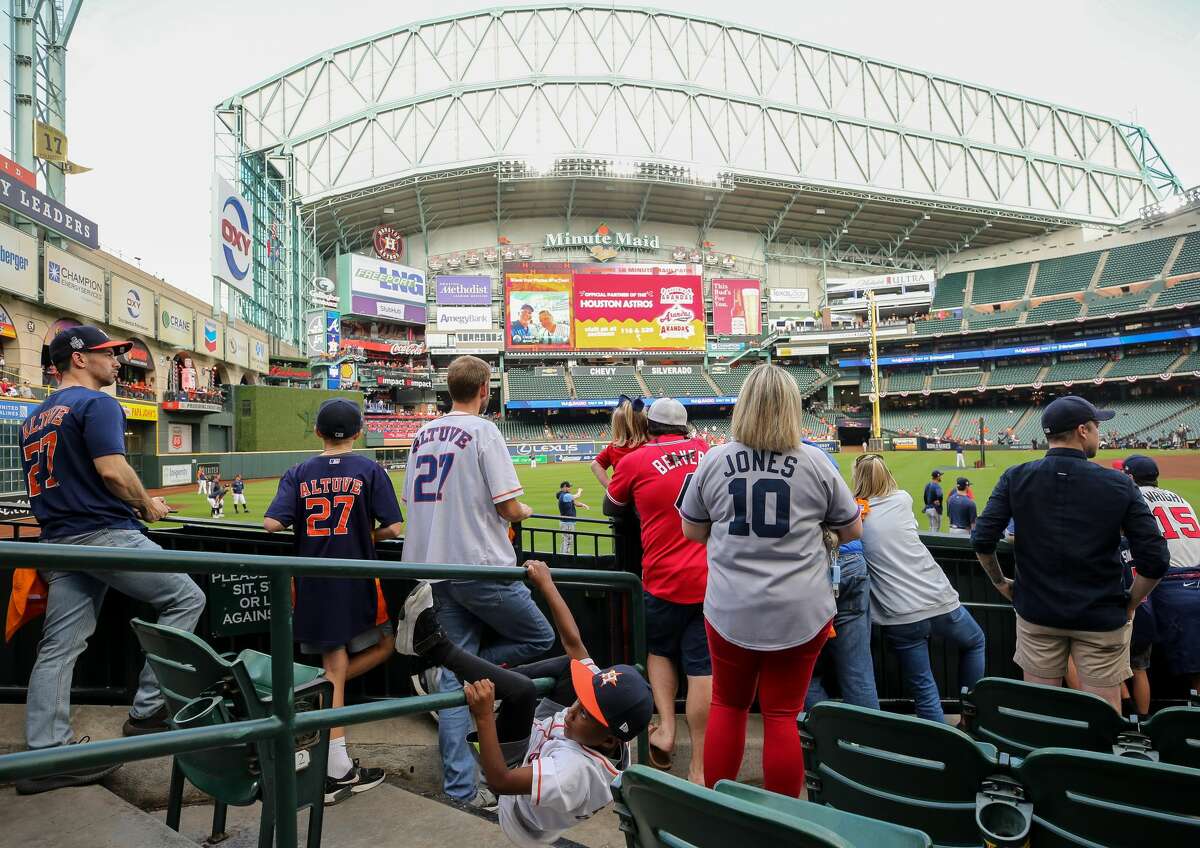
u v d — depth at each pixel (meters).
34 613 2.82
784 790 2.43
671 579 3.27
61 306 26.09
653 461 3.38
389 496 3.23
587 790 1.89
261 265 51.88
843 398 65.12
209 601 3.42
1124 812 1.63
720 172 57.44
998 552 4.46
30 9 28.47
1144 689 3.96
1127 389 53.62
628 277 60.22
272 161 57.12
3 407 22.78
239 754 2.02
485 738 1.86
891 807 2.12
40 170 30.34
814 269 70.06
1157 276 54.66
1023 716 2.55
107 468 2.70
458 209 63.25
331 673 2.97
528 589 3.16
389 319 57.97
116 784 2.87
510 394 57.84
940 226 65.75
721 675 2.58
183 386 36.47
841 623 3.51
